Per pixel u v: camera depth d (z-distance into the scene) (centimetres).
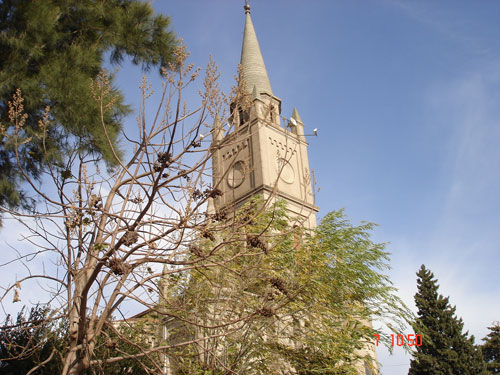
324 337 1892
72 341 816
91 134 1169
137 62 1436
